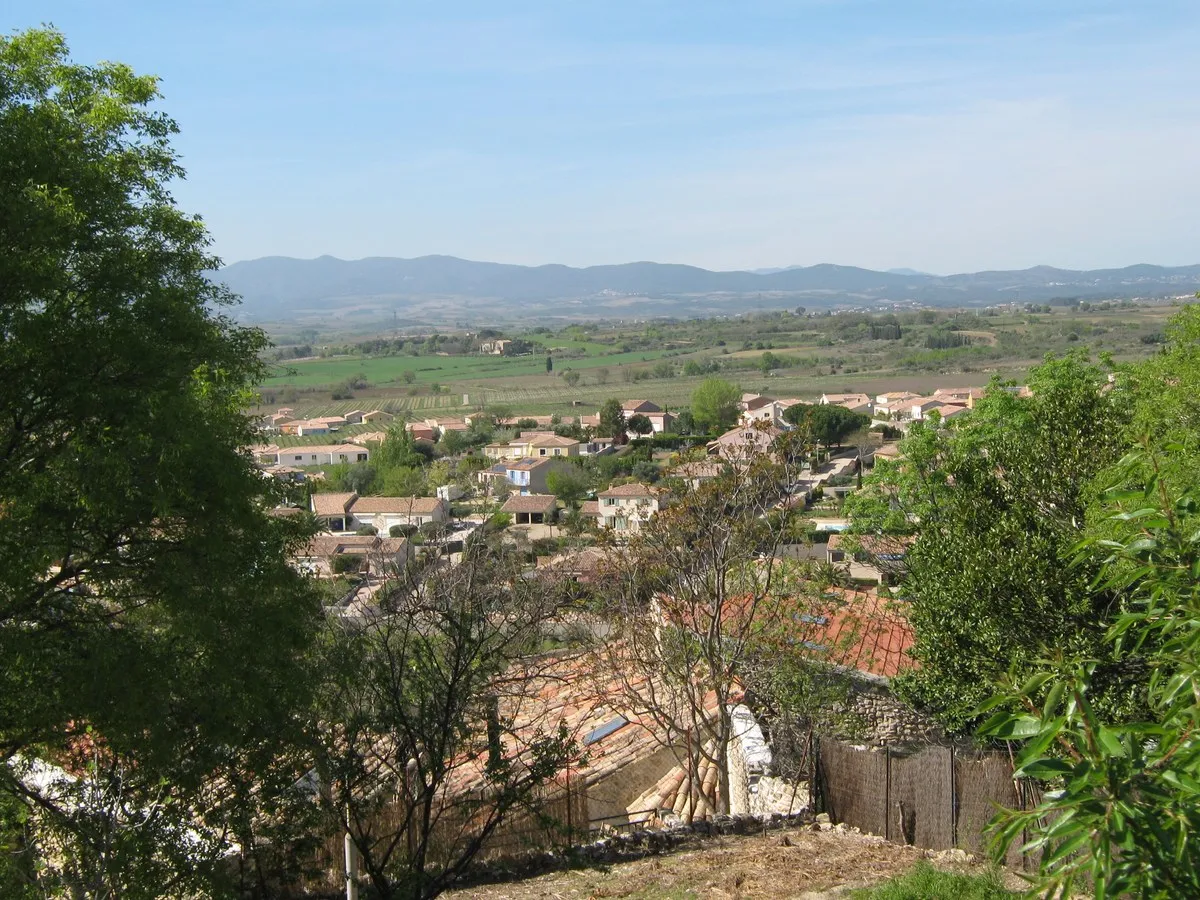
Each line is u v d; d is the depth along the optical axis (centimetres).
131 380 953
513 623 1099
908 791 1170
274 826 961
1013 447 1552
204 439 905
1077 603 1280
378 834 1103
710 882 1041
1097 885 373
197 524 944
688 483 1445
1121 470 573
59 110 1016
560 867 1130
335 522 4953
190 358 1012
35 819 934
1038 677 424
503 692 1118
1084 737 403
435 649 1029
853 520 2358
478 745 1029
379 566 1121
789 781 1344
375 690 990
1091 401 1530
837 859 1095
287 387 16550
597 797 1466
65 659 869
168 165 1109
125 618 998
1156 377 1469
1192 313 1472
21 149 911
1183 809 384
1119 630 504
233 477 928
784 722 1488
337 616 1084
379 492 5891
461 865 993
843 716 1483
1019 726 415
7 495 884
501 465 7794
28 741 895
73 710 854
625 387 16600
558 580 1263
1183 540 504
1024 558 1331
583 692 1549
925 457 2194
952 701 1427
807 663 1478
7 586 843
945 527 1602
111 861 848
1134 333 18112
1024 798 1070
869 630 1775
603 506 5522
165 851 879
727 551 1402
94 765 957
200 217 1138
